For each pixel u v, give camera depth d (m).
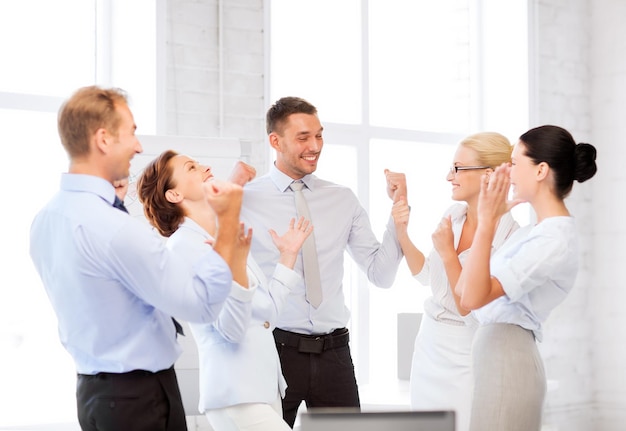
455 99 5.95
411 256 3.48
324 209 3.53
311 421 1.62
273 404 2.65
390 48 5.74
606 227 5.97
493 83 5.87
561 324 5.85
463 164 3.12
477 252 2.50
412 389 3.23
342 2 5.47
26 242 4.43
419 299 5.62
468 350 3.08
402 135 5.61
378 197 5.61
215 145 4.09
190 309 2.11
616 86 5.94
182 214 2.55
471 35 5.95
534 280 2.51
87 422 2.21
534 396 2.59
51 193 4.49
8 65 4.46
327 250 3.50
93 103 2.13
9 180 4.41
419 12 5.83
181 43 4.51
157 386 2.22
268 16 4.77
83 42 4.60
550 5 5.84
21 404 4.36
